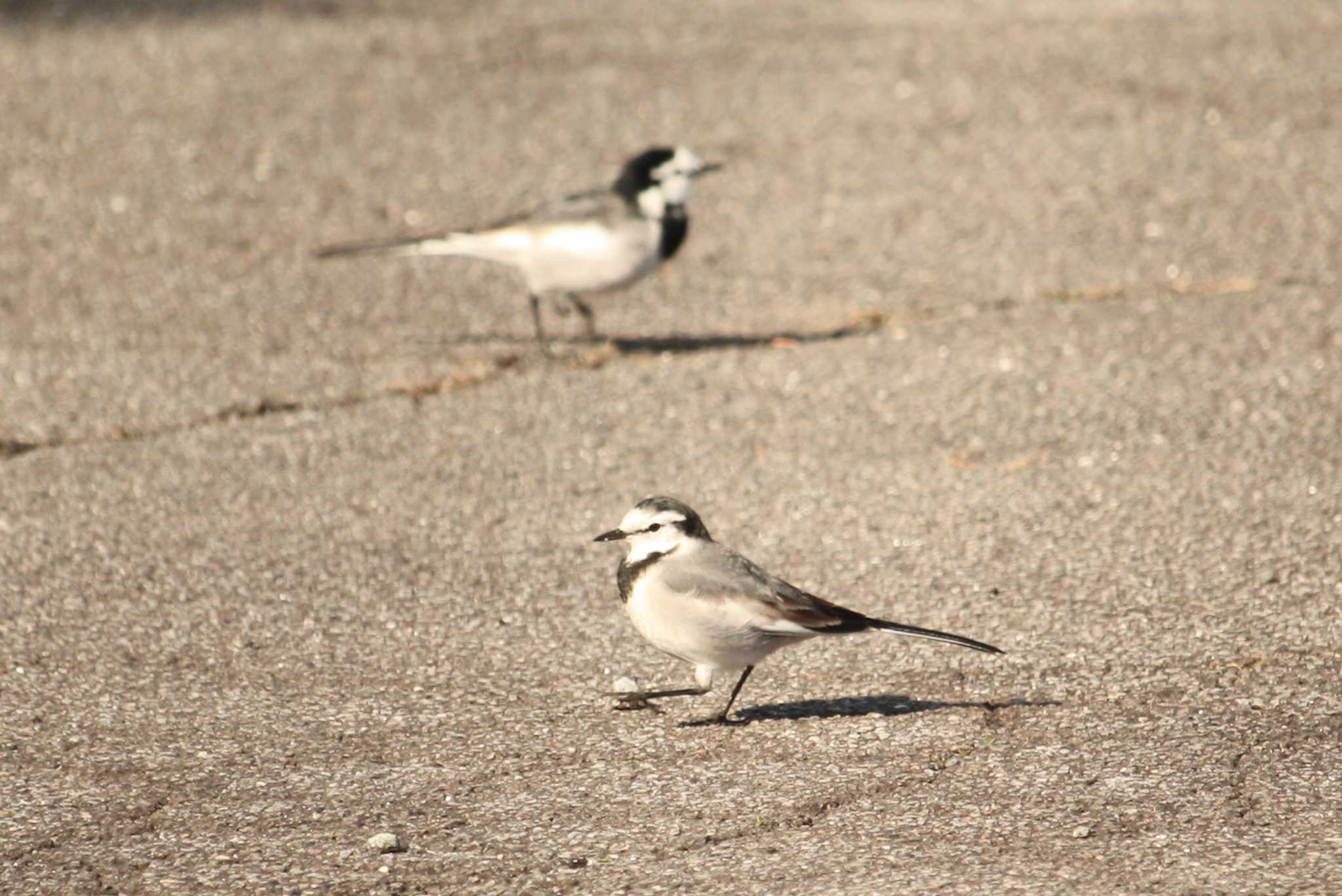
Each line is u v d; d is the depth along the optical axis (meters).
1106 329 14.84
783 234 18.11
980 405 13.38
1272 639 9.52
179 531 11.45
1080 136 20.88
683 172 14.83
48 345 15.04
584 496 12.04
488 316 16.17
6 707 9.04
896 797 7.91
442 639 9.92
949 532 11.25
